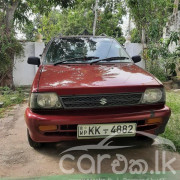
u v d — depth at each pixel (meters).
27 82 8.37
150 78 2.70
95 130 2.37
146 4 7.88
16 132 3.56
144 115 2.42
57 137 2.43
